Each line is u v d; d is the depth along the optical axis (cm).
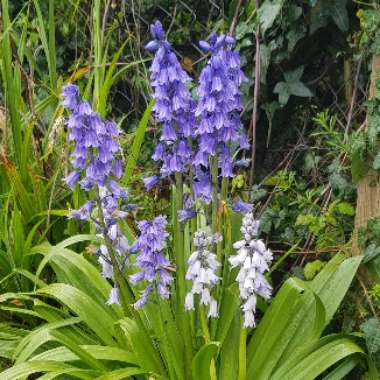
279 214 99
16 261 96
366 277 82
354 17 97
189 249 85
